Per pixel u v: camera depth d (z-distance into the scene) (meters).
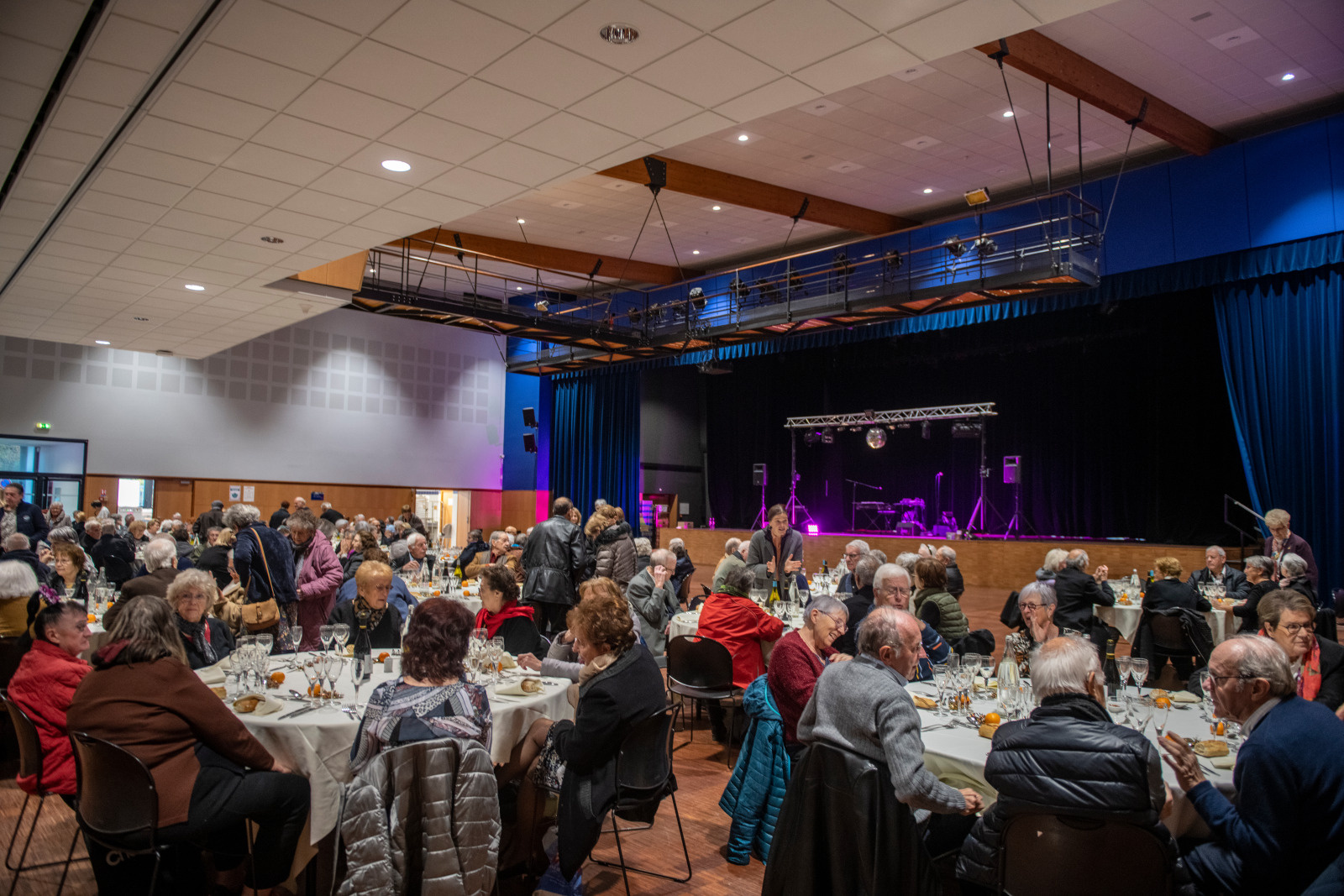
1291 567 5.94
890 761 2.50
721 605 5.23
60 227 6.11
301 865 2.97
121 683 2.72
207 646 4.15
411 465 18.69
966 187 12.17
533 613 4.71
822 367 18.64
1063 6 3.40
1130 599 7.99
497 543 7.97
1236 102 9.67
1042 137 10.45
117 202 5.62
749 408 20.25
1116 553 12.41
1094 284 9.73
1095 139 10.52
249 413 16.48
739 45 3.71
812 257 14.53
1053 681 2.40
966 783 2.82
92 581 6.55
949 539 14.07
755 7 3.41
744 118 4.42
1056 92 9.30
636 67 3.90
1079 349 15.57
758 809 3.70
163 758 2.71
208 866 3.41
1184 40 8.30
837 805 2.61
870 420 17.30
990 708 3.45
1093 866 2.19
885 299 10.73
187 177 5.20
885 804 2.52
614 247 14.84
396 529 12.03
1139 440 14.77
